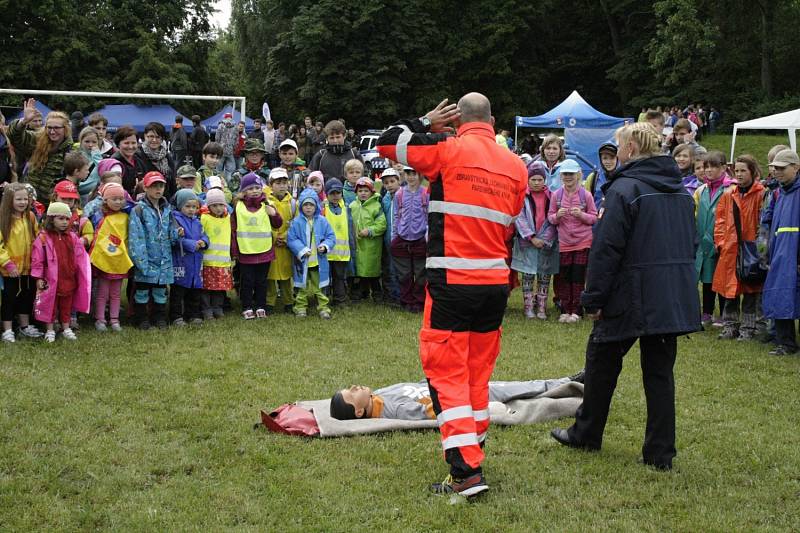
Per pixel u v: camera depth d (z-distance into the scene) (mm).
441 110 4355
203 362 6695
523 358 7121
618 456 4797
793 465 4688
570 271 8727
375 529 3855
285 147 10039
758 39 39406
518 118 20922
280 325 8219
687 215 4480
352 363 6773
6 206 7004
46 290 7102
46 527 3812
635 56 41125
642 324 4352
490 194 4188
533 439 5094
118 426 5160
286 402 5738
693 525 3908
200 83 39500
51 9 33438
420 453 4801
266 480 4387
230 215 8609
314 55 37188
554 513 4027
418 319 8633
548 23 43250
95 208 7715
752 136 34500
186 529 3801
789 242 7129
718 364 6977
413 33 37594
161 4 37906
